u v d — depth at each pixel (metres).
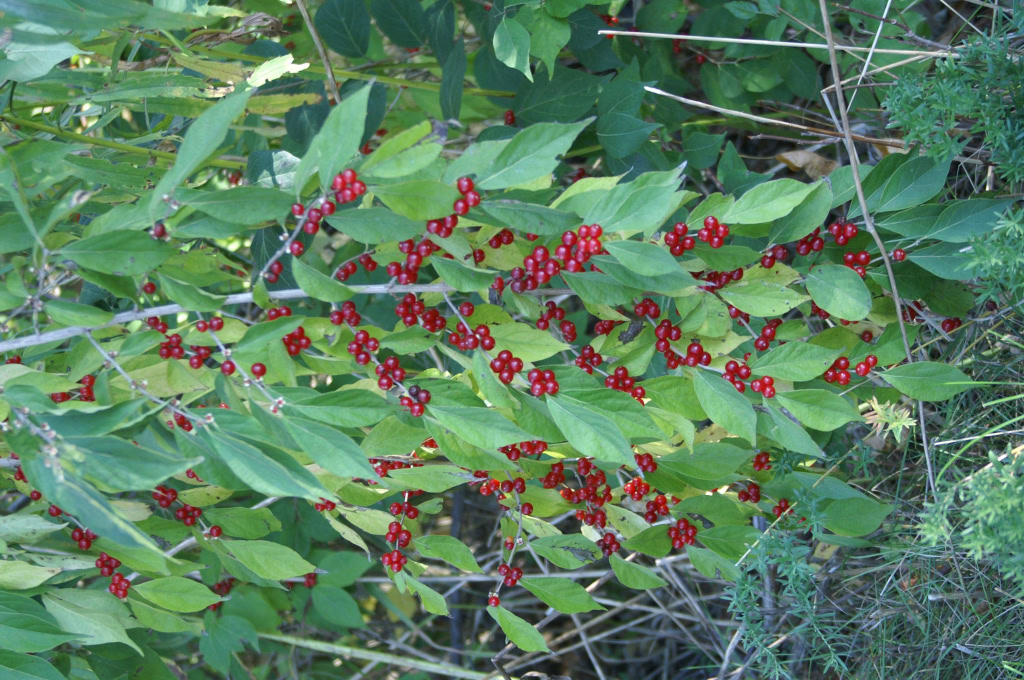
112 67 0.71
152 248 0.59
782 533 0.71
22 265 0.63
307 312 0.94
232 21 0.94
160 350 0.63
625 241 0.60
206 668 1.06
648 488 0.73
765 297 0.65
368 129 0.81
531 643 0.68
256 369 0.62
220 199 0.58
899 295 0.69
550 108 0.81
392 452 0.66
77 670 0.74
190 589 0.70
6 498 0.89
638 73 0.82
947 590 0.74
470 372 0.67
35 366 0.67
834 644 0.79
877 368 0.75
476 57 0.86
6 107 0.72
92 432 0.57
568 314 0.96
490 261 0.64
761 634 0.74
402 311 0.65
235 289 1.02
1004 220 0.62
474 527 1.15
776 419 0.66
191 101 0.74
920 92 0.65
